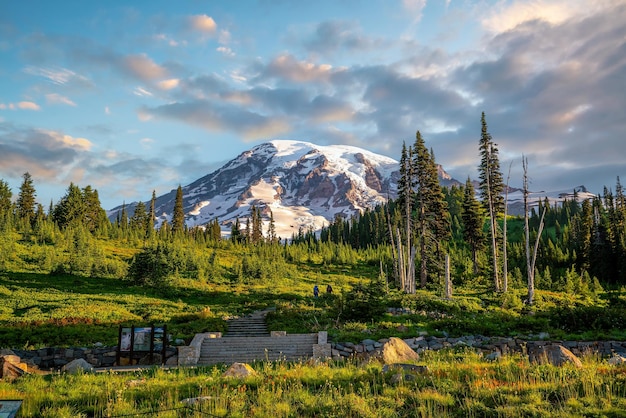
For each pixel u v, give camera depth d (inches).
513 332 951.6
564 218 4680.1
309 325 1133.1
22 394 453.1
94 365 823.7
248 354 879.1
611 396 368.5
